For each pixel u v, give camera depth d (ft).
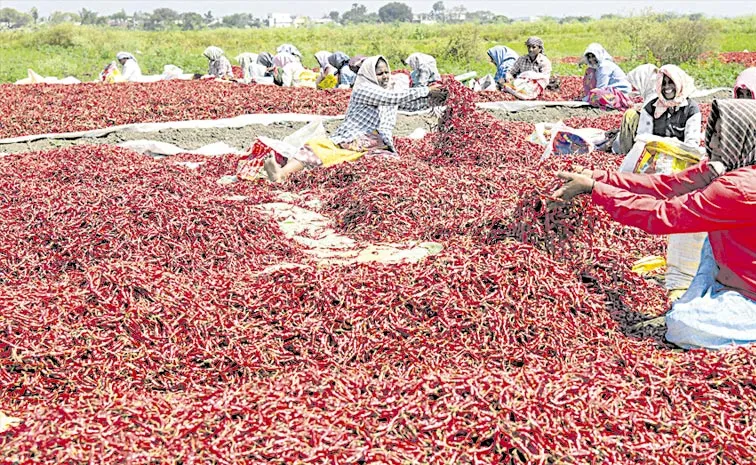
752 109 15.62
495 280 17.76
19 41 171.83
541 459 11.69
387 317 17.24
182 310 17.16
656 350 16.61
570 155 32.65
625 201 17.20
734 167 16.03
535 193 20.17
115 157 35.22
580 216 20.12
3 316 16.58
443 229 25.16
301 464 11.55
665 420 13.07
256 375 15.93
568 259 20.15
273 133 49.16
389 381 14.20
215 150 42.04
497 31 209.26
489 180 29.94
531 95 60.03
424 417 12.73
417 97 34.06
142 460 11.39
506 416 12.43
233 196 31.09
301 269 19.02
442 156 36.42
